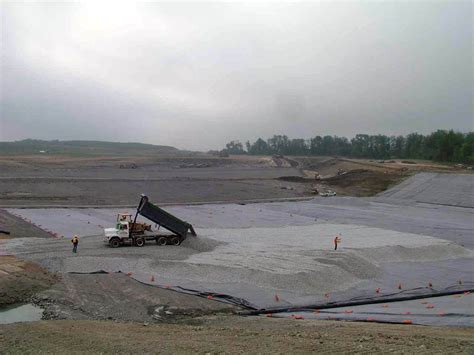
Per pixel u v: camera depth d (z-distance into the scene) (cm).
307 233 4719
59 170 11600
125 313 2228
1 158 13838
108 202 6719
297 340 1652
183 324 2089
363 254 3609
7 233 4222
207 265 3019
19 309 2236
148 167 14112
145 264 3061
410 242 4197
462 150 13788
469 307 2467
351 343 1608
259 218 5809
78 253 3322
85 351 1525
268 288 2719
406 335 1794
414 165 12644
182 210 6278
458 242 4588
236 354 1450
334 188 9325
